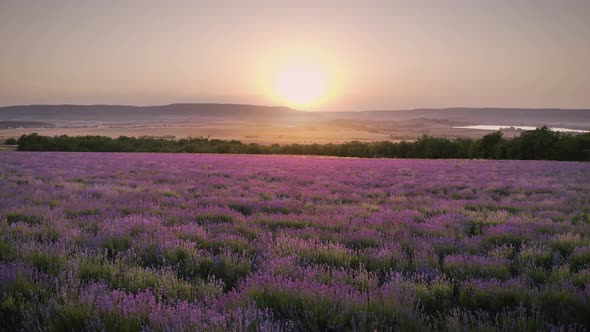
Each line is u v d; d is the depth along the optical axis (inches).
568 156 2327.8
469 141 2925.7
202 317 138.7
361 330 132.9
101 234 264.8
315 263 222.8
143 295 156.9
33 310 141.9
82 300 146.1
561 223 330.6
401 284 178.1
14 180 617.9
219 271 209.0
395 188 633.6
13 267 179.0
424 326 137.5
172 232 277.7
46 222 298.5
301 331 141.9
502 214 378.9
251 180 703.1
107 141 2930.6
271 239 266.7
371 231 292.7
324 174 877.8
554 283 181.9
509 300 171.6
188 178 730.8
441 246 257.8
